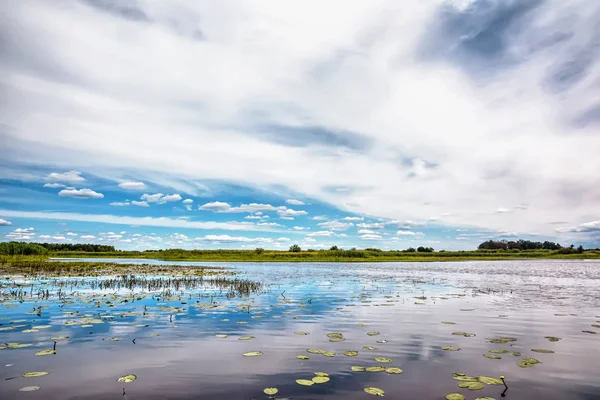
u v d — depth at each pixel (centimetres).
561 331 991
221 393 558
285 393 558
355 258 8212
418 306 1416
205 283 2262
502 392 566
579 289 2095
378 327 1027
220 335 921
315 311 1286
